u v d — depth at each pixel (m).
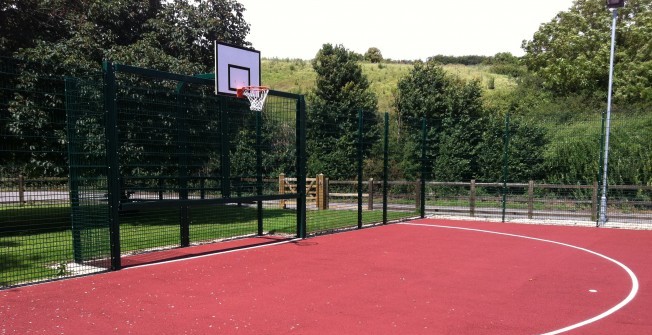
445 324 5.29
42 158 12.17
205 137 12.99
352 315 5.56
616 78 28.30
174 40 15.72
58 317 5.37
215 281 7.12
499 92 34.25
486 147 21.38
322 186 17.95
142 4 16.02
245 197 10.27
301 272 7.78
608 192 16.66
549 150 19.53
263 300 6.13
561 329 5.16
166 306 5.83
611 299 6.37
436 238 11.59
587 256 9.38
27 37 13.55
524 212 15.92
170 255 9.20
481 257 9.20
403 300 6.21
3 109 10.80
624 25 30.86
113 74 7.72
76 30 14.13
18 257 8.78
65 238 10.91
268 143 12.45
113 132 7.74
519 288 6.91
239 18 17.77
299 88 39.12
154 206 8.46
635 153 17.42
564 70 30.52
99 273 7.61
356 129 17.59
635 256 9.42
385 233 12.44
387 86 42.78
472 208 16.33
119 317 5.39
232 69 10.29
